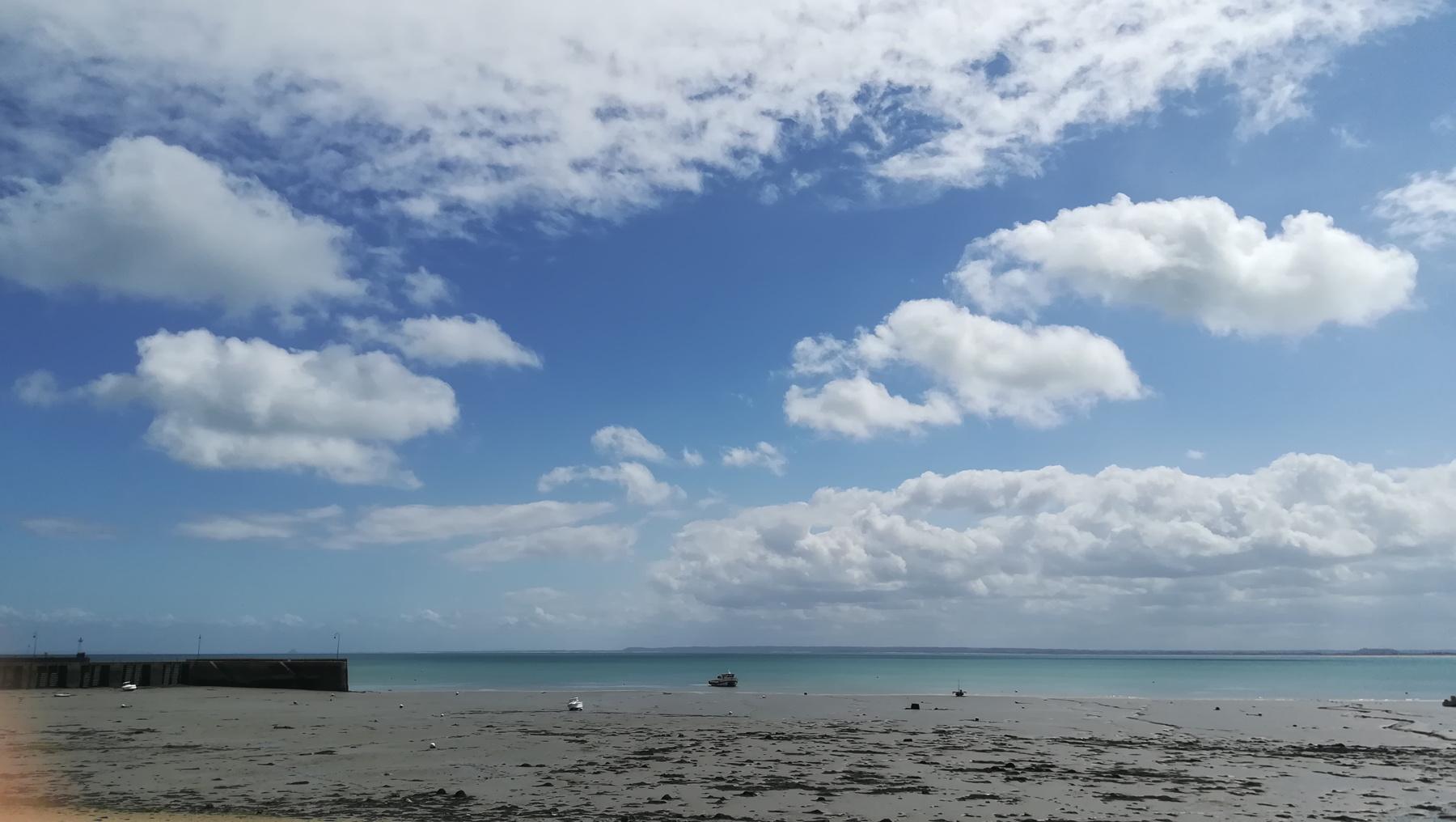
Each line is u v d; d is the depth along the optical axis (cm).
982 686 11312
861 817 2241
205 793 2470
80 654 8512
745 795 2517
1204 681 13288
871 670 19700
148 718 4541
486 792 2534
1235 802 2473
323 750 3419
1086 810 2350
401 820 2138
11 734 3847
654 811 2292
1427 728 4781
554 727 4469
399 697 6706
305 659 7475
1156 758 3412
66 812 2144
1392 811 2362
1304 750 3712
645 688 10144
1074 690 10225
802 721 4953
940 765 3164
